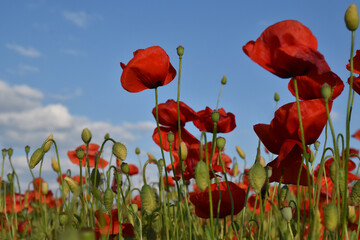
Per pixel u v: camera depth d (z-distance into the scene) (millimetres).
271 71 531
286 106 542
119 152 603
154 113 704
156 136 710
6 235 822
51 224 852
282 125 543
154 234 655
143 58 623
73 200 406
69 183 624
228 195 596
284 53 511
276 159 581
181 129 707
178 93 624
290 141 550
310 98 573
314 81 558
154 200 588
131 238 658
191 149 690
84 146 877
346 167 501
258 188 520
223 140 582
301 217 691
